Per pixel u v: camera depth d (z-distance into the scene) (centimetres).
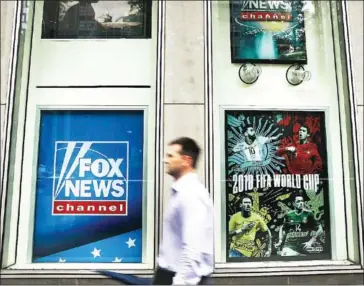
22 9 512
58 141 495
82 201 484
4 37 497
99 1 528
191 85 498
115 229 480
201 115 493
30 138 492
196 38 509
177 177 278
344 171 499
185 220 251
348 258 484
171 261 266
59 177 488
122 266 471
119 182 488
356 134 494
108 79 511
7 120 480
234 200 489
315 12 534
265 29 529
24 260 470
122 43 520
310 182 497
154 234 471
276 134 506
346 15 520
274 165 499
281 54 524
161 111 490
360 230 477
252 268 469
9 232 470
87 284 458
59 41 518
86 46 518
